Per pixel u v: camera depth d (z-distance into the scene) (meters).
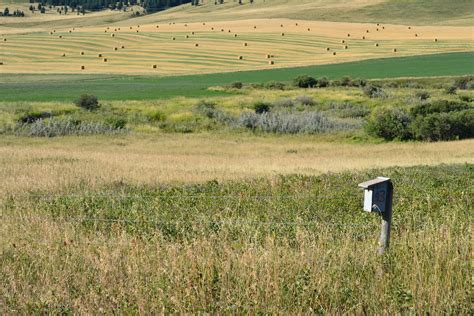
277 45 187.25
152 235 16.38
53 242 14.97
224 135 72.75
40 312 10.89
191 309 10.71
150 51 180.38
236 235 16.27
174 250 13.18
